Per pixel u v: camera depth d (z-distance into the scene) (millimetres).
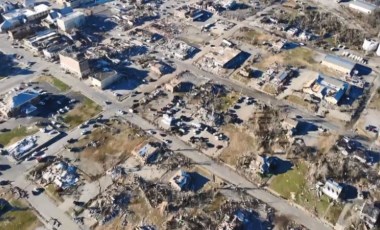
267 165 81438
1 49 121188
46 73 110500
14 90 102938
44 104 98938
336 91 102125
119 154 85500
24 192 76875
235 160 84188
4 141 88375
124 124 93375
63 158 84188
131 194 76625
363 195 76312
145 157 83312
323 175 79625
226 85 107062
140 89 105000
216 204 74812
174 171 81625
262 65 115312
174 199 75438
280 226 71125
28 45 122250
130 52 120250
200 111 96875
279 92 104375
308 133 91312
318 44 125562
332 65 113188
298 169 81938
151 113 96938
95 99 101062
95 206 74312
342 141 88688
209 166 82812
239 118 95500
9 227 70688
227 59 116125
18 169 81688
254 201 75438
